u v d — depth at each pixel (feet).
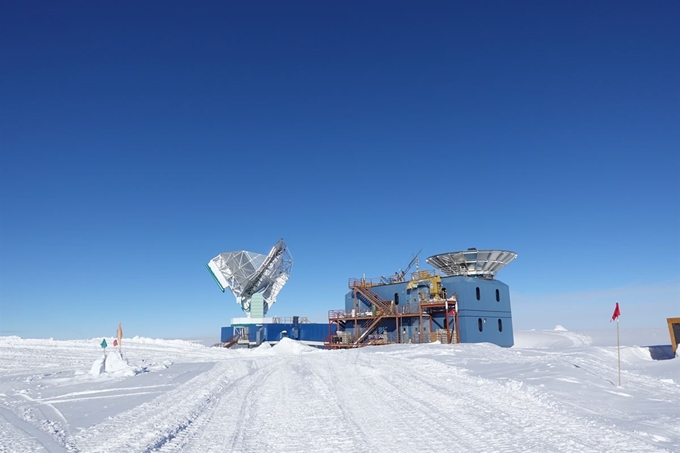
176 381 62.59
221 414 39.09
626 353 91.35
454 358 87.71
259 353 134.21
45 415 39.70
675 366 67.92
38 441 29.81
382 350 118.01
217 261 192.34
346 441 29.19
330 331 183.83
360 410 39.60
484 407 38.93
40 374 73.87
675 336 89.56
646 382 55.52
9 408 43.47
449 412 37.32
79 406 44.21
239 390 54.03
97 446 28.37
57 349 126.52
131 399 47.93
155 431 32.09
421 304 161.58
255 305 190.90
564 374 54.60
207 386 56.95
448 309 158.92
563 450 25.73
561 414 35.27
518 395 44.37
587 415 35.01
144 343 154.51
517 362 75.31
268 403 44.65
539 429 30.66
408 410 38.86
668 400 42.09
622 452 25.21
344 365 78.89
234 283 191.31
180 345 152.56
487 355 93.66
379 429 32.17
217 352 132.77
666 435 28.66
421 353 100.22
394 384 55.16
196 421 36.17
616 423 32.07
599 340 191.52
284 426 34.06
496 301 166.81
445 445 27.43
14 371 81.00
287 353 131.75
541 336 214.48
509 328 169.68
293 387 55.77
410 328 167.53
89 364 92.73
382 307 170.81
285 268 198.80
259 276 189.88
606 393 44.86
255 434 31.60
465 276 163.73
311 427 33.50
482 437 28.99
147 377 67.51
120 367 72.54
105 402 46.37
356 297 185.16
